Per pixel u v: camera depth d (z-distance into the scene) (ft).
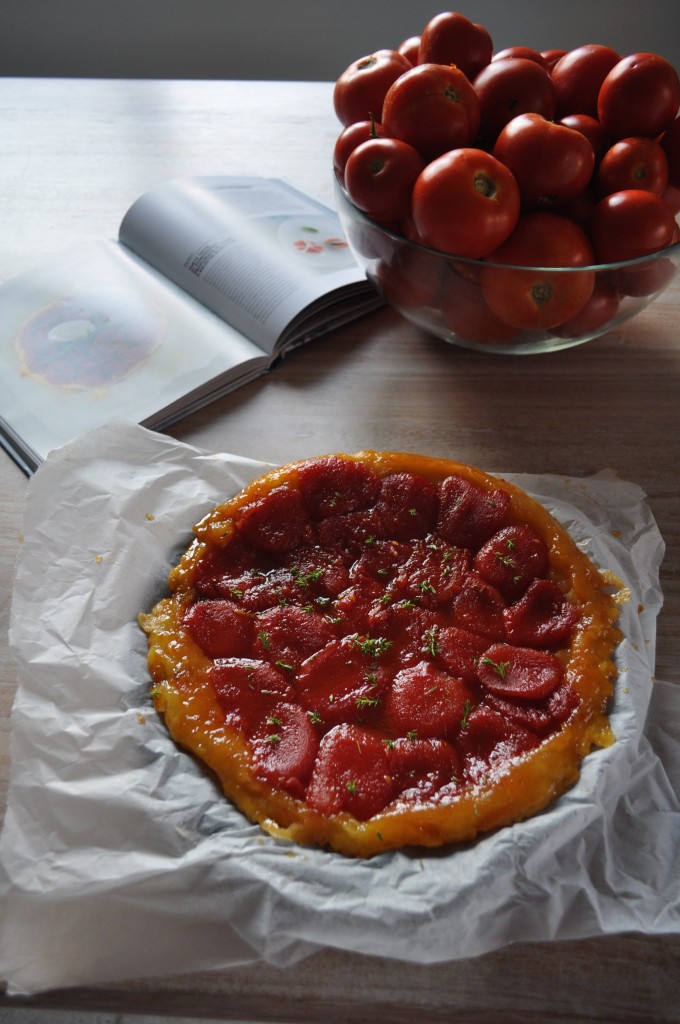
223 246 3.41
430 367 3.24
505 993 2.14
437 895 2.13
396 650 2.52
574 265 2.71
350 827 2.24
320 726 2.41
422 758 2.34
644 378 3.19
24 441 2.95
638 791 2.34
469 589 2.58
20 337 3.24
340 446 3.01
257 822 2.27
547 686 2.43
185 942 2.14
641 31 5.68
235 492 2.80
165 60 5.83
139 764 2.33
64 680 2.42
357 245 2.96
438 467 2.76
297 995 2.13
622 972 2.15
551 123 2.67
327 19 5.61
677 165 2.84
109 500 2.73
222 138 4.13
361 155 2.73
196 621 2.54
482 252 2.69
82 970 2.13
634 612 2.57
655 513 2.85
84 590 2.57
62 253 3.56
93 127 4.19
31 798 2.26
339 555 2.67
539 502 2.79
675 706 2.49
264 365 3.20
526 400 3.14
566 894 2.17
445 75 2.72
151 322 3.29
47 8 5.57
